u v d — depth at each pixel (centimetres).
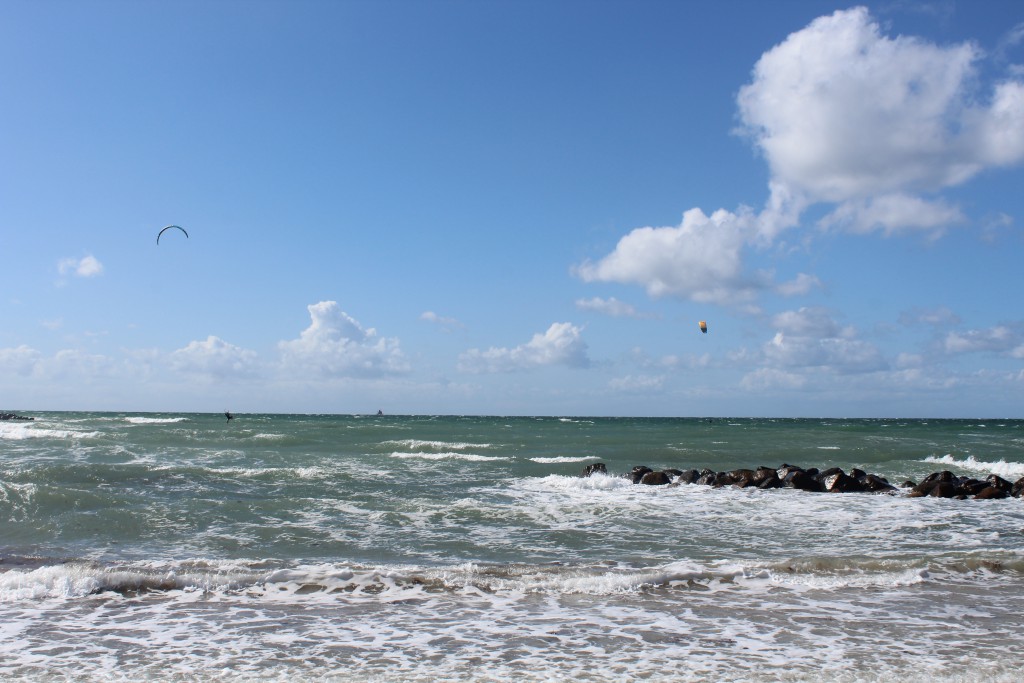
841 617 888
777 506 1812
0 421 7100
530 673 700
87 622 855
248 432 4497
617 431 5953
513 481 2289
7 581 986
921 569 1106
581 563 1167
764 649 771
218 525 1460
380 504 1725
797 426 8544
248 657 743
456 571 1070
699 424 9769
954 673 705
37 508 1559
